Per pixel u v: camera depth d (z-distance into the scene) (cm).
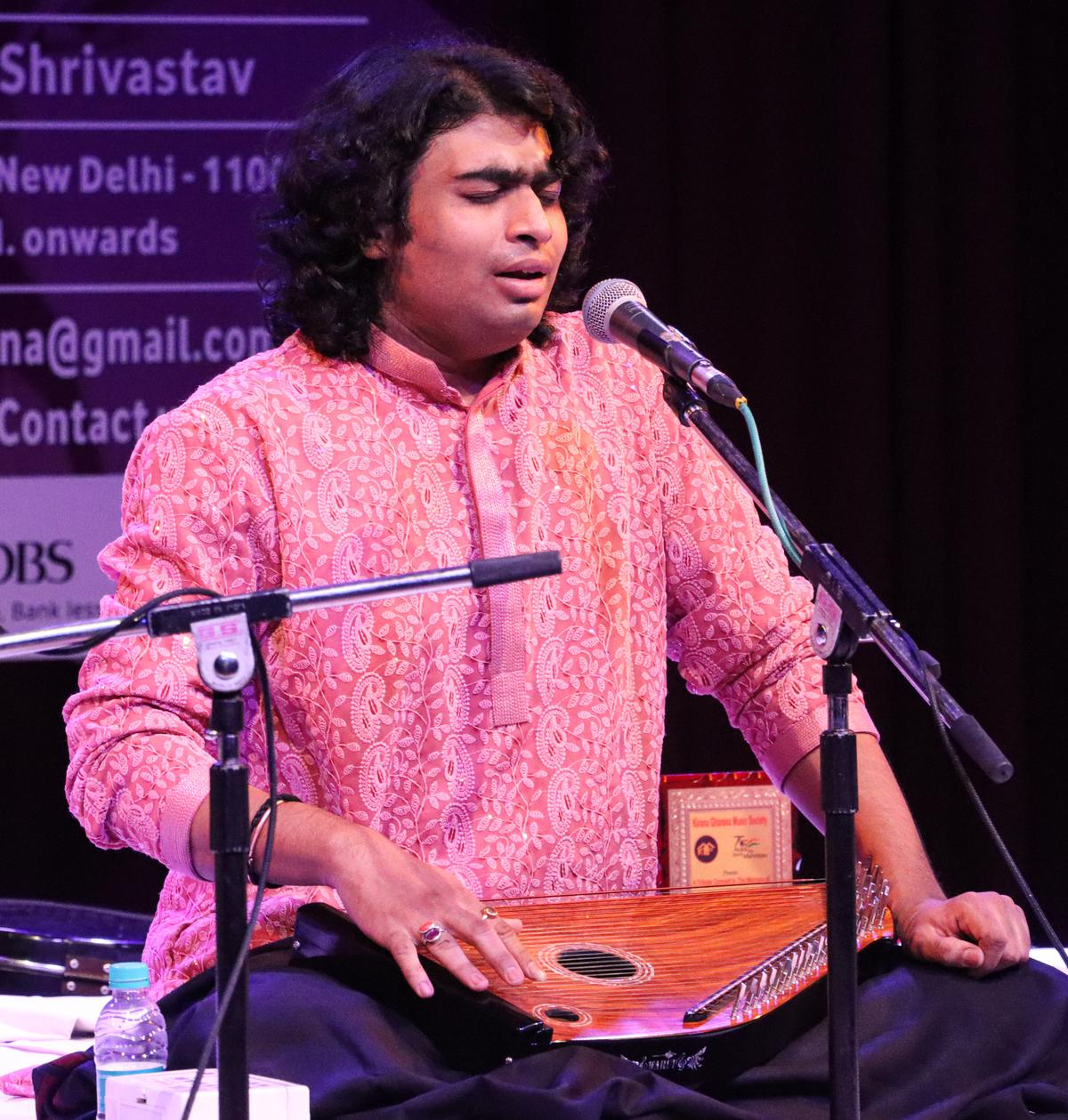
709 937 780
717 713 1644
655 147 1600
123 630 580
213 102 1670
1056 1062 758
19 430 1664
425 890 716
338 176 866
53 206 1661
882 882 811
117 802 791
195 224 1675
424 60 884
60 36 1656
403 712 843
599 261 1609
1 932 1134
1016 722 1650
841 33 1619
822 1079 709
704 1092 693
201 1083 639
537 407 905
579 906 818
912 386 1647
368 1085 654
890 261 1652
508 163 859
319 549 844
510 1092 635
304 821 748
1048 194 1677
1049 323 1686
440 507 870
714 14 1608
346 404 874
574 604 880
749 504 966
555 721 867
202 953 824
